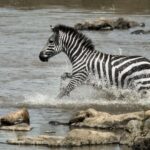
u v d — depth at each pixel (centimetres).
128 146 2709
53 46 3841
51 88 3997
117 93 3716
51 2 9625
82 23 6856
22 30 6688
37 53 5375
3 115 3238
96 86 3759
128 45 5681
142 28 6962
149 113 2975
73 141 2741
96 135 2773
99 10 8538
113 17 7706
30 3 9488
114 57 3766
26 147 2695
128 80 3697
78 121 3109
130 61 3725
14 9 8656
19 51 5466
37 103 3612
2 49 5566
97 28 6825
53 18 7625
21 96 3778
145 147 2619
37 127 3062
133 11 8469
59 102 3638
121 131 2956
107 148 2675
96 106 3534
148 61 3738
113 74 3716
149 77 3688
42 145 2736
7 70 4622
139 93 3688
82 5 9200
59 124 3125
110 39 6088
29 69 4675
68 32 3831
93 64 3759
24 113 3138
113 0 9725
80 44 3812
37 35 6347
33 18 7638
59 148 2692
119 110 3431
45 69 4691
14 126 3042
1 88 4000
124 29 6944
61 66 4828
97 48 5484
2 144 2742
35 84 4125
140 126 2773
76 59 3794
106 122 3031
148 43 5816
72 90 3753
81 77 3762
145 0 9656
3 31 6600
